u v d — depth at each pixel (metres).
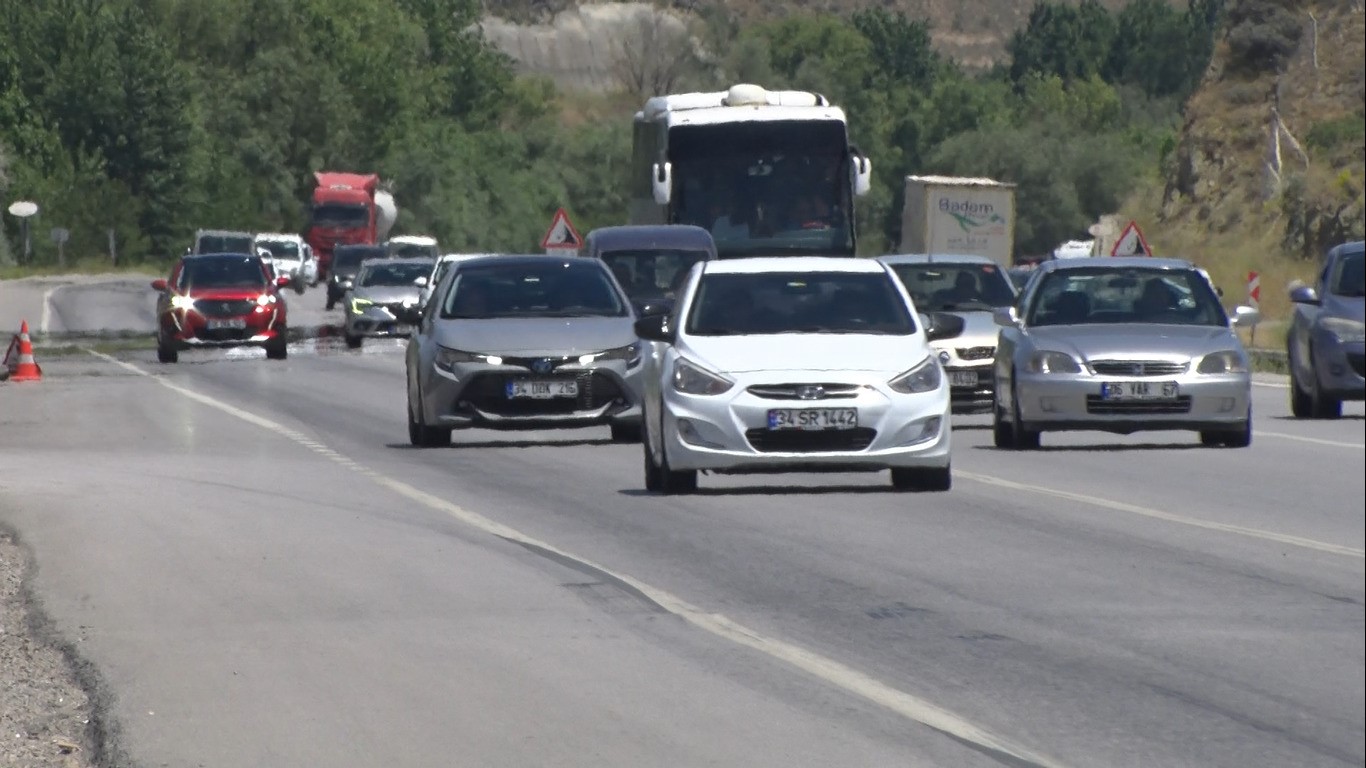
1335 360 91.81
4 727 31.44
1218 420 75.81
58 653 37.09
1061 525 54.72
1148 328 77.38
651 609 41.59
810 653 37.19
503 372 77.06
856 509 58.12
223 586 43.97
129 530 52.16
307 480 65.56
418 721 31.61
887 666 36.09
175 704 32.75
